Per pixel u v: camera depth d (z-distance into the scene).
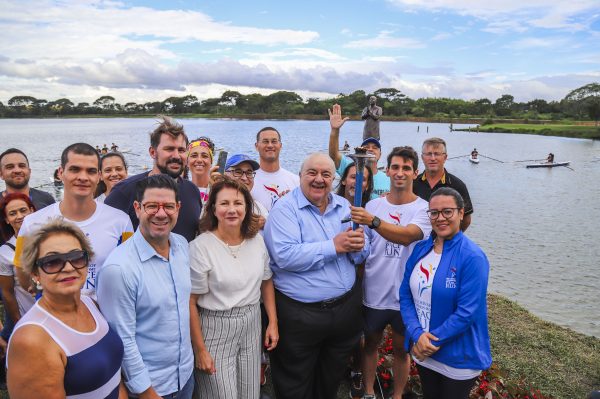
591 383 4.37
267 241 3.20
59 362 1.87
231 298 2.80
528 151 45.56
